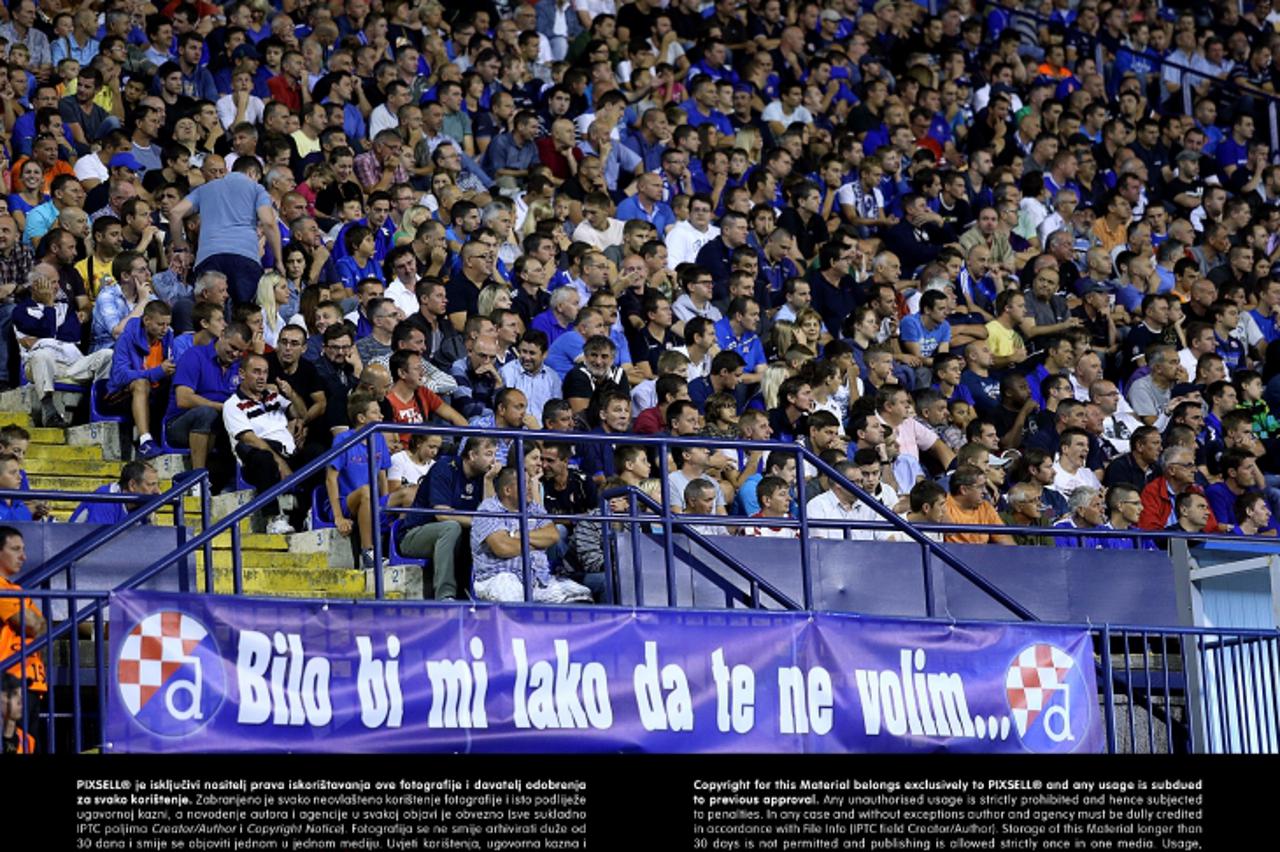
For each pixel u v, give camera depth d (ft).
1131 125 235.61
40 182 159.02
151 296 145.69
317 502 132.57
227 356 137.80
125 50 181.78
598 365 150.10
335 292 155.43
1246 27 265.54
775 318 173.99
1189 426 169.07
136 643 97.86
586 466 136.77
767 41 223.51
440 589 122.42
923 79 226.38
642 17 221.05
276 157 171.53
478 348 146.41
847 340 171.42
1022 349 181.06
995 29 248.11
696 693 110.52
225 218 150.41
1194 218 224.33
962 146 224.53
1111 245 211.00
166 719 98.07
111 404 139.44
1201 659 128.06
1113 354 188.65
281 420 135.03
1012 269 198.29
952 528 127.75
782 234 181.47
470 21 208.23
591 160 187.62
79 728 98.02
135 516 105.40
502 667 106.11
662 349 163.12
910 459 153.28
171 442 136.67
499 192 185.37
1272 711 126.93
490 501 121.60
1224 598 136.05
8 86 169.07
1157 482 153.89
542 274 163.12
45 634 99.76
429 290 149.69
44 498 108.88
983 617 131.54
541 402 148.15
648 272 171.83
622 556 120.47
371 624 103.45
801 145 206.18
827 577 127.75
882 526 122.01
